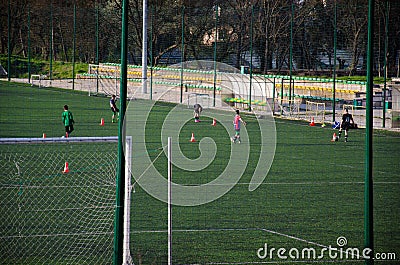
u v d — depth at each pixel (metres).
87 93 167.25
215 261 38.31
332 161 76.25
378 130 109.06
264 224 47.06
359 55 162.75
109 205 49.81
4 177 58.94
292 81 146.62
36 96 154.88
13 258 37.81
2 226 43.88
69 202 50.53
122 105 32.53
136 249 40.19
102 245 40.62
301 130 108.44
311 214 50.28
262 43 172.88
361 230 46.00
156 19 186.00
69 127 91.38
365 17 156.75
